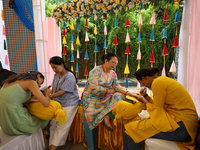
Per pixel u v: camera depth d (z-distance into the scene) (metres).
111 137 2.10
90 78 1.94
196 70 2.63
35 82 1.55
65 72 2.12
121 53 5.46
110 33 5.26
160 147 1.33
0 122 1.47
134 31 5.00
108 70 1.99
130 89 4.96
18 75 1.58
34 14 3.38
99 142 2.17
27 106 1.67
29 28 3.72
